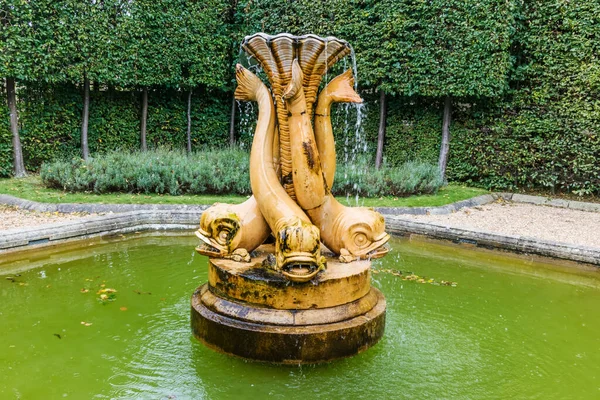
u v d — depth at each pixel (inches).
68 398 123.3
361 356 145.3
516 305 196.4
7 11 380.2
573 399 129.6
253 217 156.3
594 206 382.6
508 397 129.3
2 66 379.2
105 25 433.4
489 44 394.9
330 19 452.8
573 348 159.8
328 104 156.6
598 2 376.8
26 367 137.9
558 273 239.5
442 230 285.9
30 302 184.4
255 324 137.6
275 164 154.6
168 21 471.8
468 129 440.1
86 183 348.2
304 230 135.2
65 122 452.8
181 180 365.4
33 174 429.1
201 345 149.1
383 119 472.1
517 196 416.5
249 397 125.0
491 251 269.1
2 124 401.7
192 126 539.2
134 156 393.7
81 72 426.0
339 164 445.4
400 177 386.9
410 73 431.5
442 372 140.8
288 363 135.6
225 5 511.2
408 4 422.6
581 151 395.9
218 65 513.7
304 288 138.0
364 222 157.1
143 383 130.3
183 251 257.9
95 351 147.6
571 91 395.2
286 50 144.3
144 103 497.7
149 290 200.1
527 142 416.8
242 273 142.6
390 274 230.8
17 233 238.8
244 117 558.3
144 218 297.4
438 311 186.9
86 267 227.6
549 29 400.5
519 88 422.9
